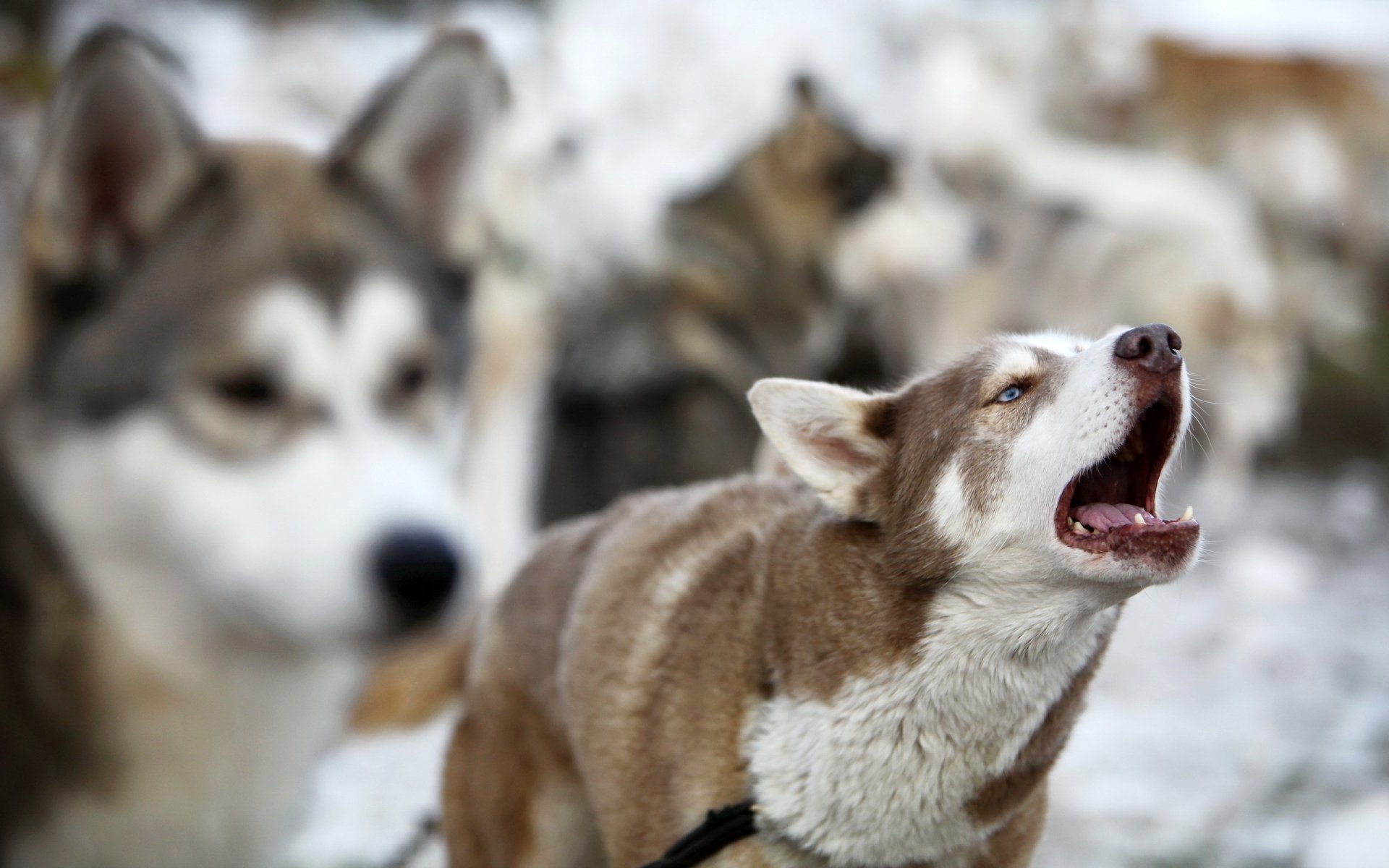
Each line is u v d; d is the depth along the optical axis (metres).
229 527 3.58
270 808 4.16
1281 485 14.36
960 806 3.58
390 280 3.89
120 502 3.64
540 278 9.08
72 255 3.60
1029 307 14.30
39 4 12.62
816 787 3.52
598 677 3.86
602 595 4.02
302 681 4.06
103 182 3.64
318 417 3.67
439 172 4.16
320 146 4.63
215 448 3.60
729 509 4.18
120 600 3.73
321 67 12.09
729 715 3.62
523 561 4.67
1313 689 8.38
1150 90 17.67
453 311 4.12
